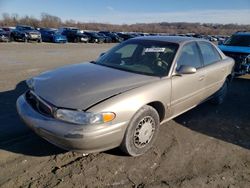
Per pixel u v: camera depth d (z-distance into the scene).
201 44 4.85
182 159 3.52
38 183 2.88
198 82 4.43
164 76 3.79
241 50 8.81
